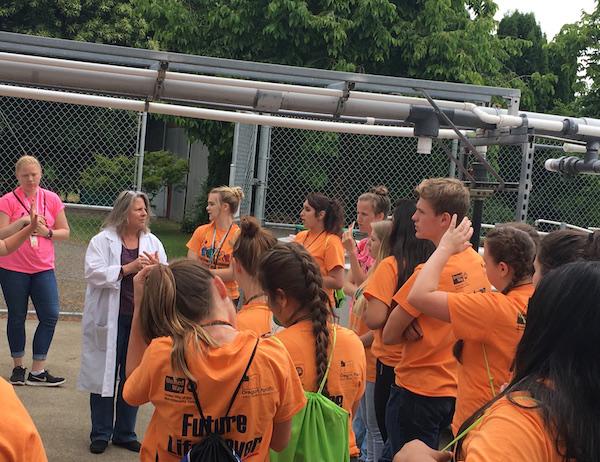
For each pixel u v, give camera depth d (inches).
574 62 689.6
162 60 166.2
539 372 59.2
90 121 589.6
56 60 163.0
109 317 187.2
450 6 615.8
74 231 568.1
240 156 334.3
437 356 134.2
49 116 588.4
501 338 108.6
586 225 395.2
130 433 196.7
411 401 134.8
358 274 193.9
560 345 58.2
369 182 458.6
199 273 94.0
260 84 175.0
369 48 582.2
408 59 589.9
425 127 190.5
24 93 173.2
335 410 102.6
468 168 205.5
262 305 119.7
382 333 142.6
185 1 634.2
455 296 111.3
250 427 89.6
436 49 577.6
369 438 170.9
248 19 589.3
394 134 206.5
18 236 175.8
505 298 109.7
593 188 394.6
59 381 243.6
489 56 620.4
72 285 406.0
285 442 97.0
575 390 56.4
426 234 133.9
